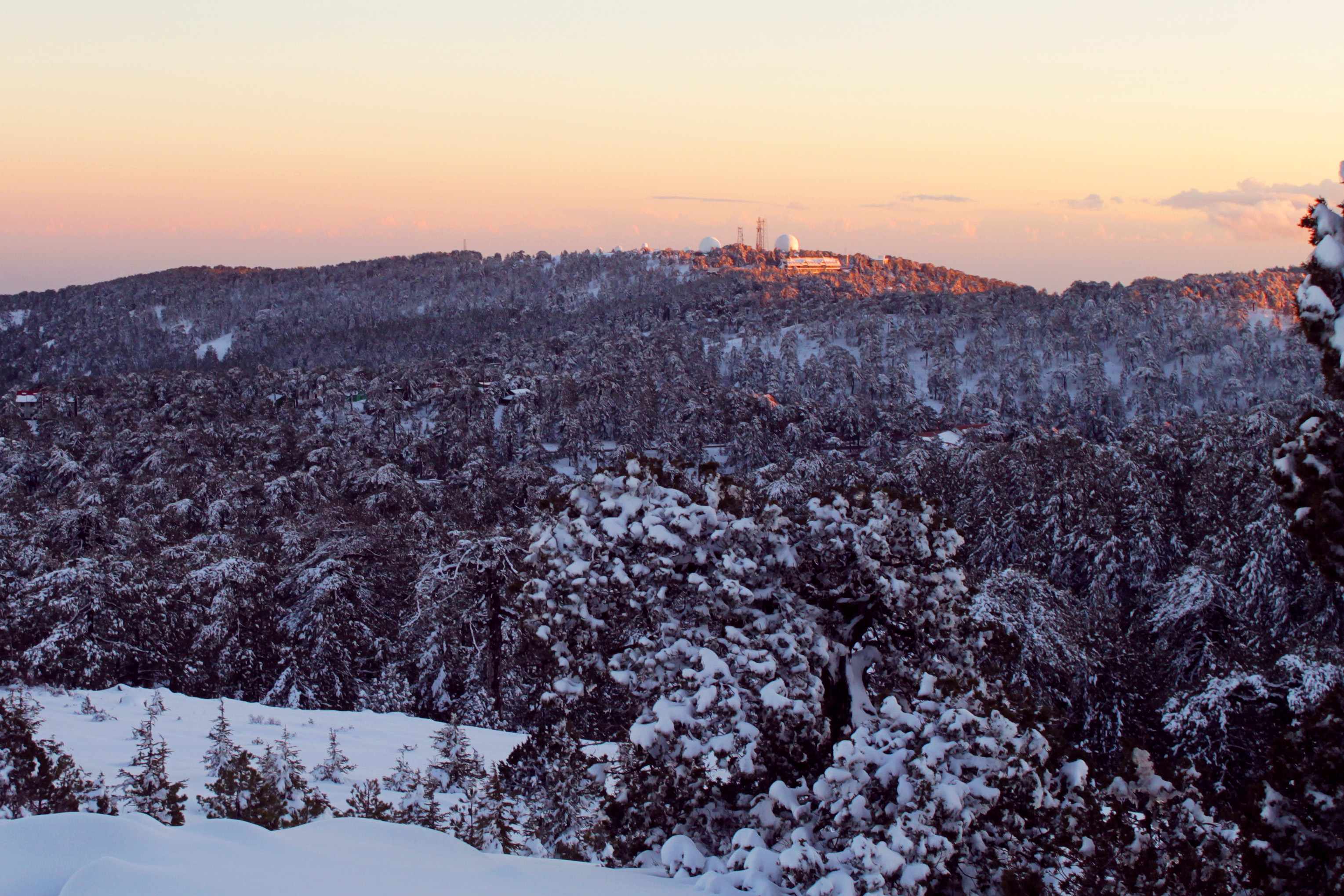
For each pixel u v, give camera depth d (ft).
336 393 444.96
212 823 27.14
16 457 275.59
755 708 38.81
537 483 269.85
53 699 88.53
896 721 34.40
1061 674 105.81
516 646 113.29
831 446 397.80
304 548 166.71
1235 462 170.30
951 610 46.93
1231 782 88.33
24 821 23.81
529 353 626.23
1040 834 35.86
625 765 42.68
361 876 24.18
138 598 123.75
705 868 32.91
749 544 43.73
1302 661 89.40
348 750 72.54
